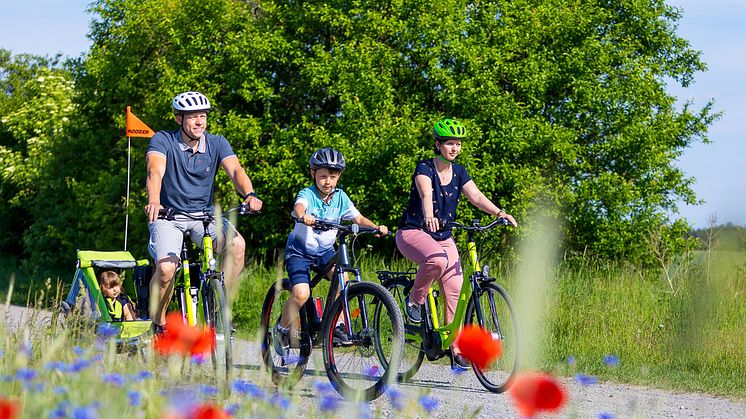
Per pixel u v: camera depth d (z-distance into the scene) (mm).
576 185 41906
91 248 53531
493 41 42000
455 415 11891
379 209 38938
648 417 14000
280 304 15344
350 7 41312
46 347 9906
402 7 40594
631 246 41688
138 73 45812
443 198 16516
